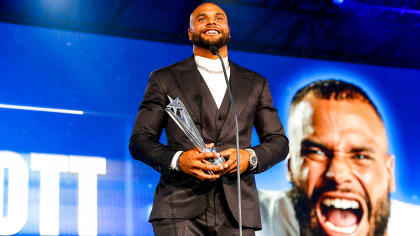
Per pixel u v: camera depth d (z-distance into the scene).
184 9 6.73
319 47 7.15
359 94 6.51
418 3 7.02
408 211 6.13
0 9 6.15
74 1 6.36
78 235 5.28
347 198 6.00
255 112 2.28
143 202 5.54
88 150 5.54
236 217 2.05
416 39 7.33
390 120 6.49
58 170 5.38
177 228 2.05
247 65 6.37
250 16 6.98
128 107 5.80
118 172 5.55
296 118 6.26
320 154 6.12
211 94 2.21
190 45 6.26
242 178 2.14
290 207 5.83
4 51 5.58
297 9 6.95
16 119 5.42
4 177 5.21
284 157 2.21
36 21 5.83
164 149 2.07
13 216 5.14
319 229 5.84
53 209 5.27
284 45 7.14
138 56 6.00
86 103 5.68
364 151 6.23
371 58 6.80
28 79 5.58
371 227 5.99
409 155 6.39
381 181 6.17
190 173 1.98
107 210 5.42
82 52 5.83
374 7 6.84
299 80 6.44
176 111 2.03
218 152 2.00
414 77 6.77
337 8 6.97
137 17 6.69
